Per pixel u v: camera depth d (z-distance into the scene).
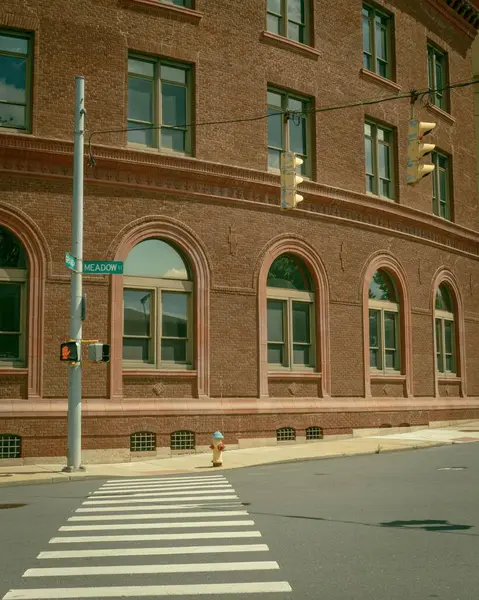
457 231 31.89
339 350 25.73
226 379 22.67
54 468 18.31
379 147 28.69
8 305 20.12
